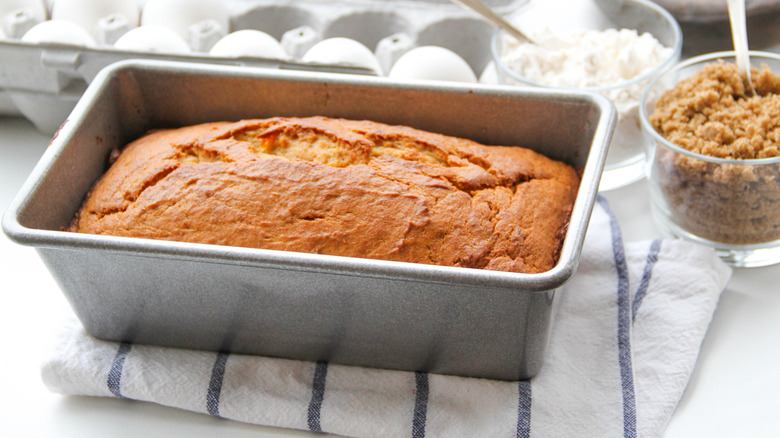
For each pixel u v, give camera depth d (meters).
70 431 0.61
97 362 0.62
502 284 0.55
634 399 0.60
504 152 0.65
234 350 0.62
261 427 0.61
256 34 0.75
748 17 0.76
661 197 0.67
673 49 0.73
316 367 0.62
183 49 0.75
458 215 0.60
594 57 0.72
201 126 0.66
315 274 0.56
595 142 0.61
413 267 0.55
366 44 0.82
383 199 0.60
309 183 0.61
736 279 0.67
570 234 0.56
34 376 0.63
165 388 0.61
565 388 0.61
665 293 0.65
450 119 0.66
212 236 0.60
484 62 0.81
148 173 0.62
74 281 0.59
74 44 0.71
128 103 0.67
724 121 0.65
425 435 0.60
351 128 0.65
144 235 0.61
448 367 0.61
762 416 0.60
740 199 0.64
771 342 0.64
